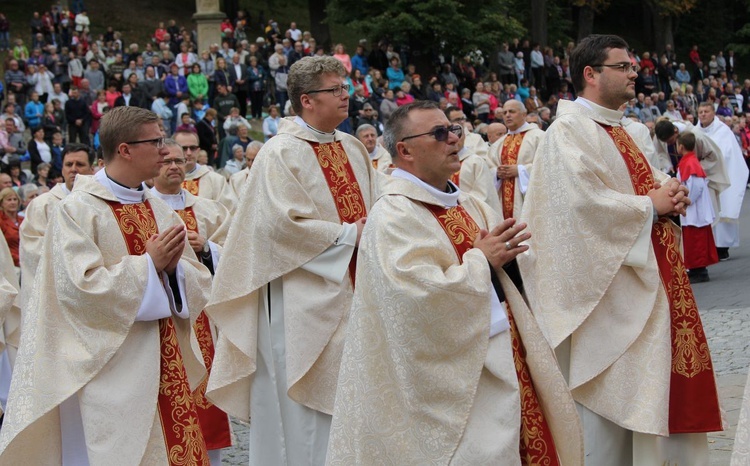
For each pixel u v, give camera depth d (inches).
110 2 1608.0
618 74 235.8
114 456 199.3
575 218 229.3
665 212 227.8
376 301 176.1
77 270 199.9
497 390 174.7
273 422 245.1
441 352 170.9
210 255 293.1
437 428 171.9
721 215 577.3
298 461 241.6
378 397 176.1
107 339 201.0
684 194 227.5
